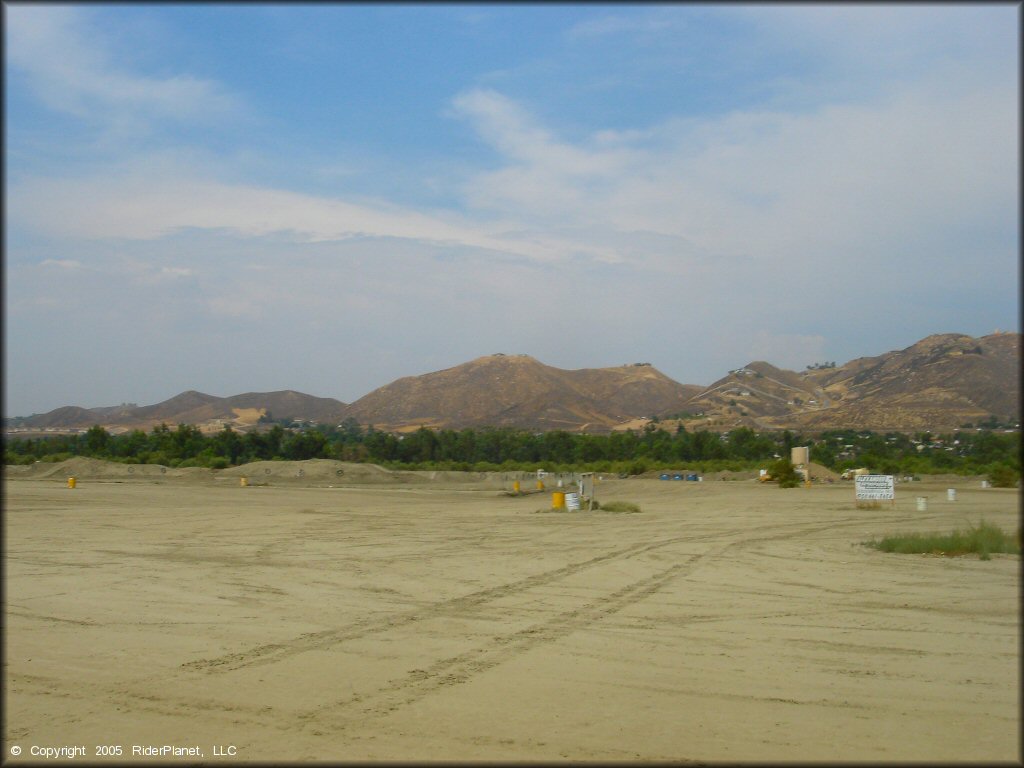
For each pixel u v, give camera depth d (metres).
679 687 9.91
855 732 8.39
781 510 37.50
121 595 16.11
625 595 15.98
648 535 27.03
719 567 19.55
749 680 10.18
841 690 9.75
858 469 64.44
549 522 32.50
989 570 18.80
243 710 9.17
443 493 58.47
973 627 12.99
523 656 11.37
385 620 13.76
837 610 14.39
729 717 8.85
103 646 12.02
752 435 95.12
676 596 15.83
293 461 79.12
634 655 11.39
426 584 17.36
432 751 7.93
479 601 15.43
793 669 10.64
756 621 13.53
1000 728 8.52
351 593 16.30
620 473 80.75
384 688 9.91
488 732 8.43
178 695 9.71
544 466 89.81
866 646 11.82
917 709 9.09
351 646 11.98
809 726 8.57
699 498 48.22
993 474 56.12
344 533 28.02
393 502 47.31
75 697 9.66
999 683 10.02
